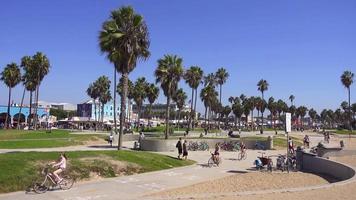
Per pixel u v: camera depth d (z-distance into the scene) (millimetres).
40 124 109500
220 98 121625
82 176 21422
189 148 43969
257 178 23719
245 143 48781
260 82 165625
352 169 21266
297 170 28172
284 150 48094
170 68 51812
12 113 113688
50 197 16422
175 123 152500
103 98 124312
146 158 28203
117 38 35844
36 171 19797
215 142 47094
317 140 80750
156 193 17766
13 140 44594
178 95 115750
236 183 21562
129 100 125750
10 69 93125
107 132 74000
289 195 15258
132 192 18297
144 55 37625
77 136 54719
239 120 178500
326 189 16625
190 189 19141
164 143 41719
